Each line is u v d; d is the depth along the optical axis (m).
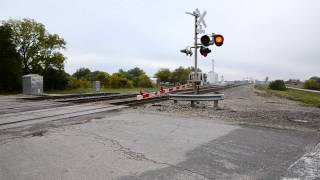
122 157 5.75
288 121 10.80
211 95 15.26
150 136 7.69
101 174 4.79
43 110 13.70
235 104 18.48
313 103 22.09
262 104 18.97
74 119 10.71
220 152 6.18
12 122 9.96
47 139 7.25
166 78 101.25
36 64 52.91
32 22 53.00
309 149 6.50
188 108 15.09
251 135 7.93
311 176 4.80
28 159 5.56
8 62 42.09
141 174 4.81
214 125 9.48
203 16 15.79
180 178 4.64
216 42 14.24
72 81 58.88
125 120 10.45
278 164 5.40
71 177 4.64
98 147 6.50
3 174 4.75
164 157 5.78
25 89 30.39
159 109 14.46
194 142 7.05
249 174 4.87
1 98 23.08
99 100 20.44
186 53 16.17
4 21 51.53
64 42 56.59
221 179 4.63
